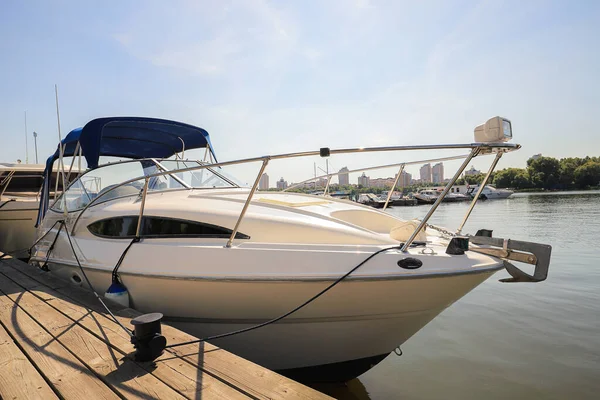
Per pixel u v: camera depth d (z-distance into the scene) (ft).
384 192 171.94
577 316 17.28
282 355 10.03
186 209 10.82
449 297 9.00
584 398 10.66
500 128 8.55
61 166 15.23
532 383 11.54
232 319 9.75
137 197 13.10
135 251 10.65
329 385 11.60
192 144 18.72
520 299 20.07
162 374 6.94
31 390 6.57
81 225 13.43
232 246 9.62
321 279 8.64
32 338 8.79
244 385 6.45
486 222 63.26
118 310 10.30
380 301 8.91
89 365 7.35
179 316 10.22
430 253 8.91
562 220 61.41
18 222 24.91
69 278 13.82
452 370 12.53
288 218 10.34
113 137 17.52
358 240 9.79
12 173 29.35
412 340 15.06
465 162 8.82
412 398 10.94
